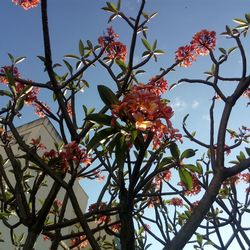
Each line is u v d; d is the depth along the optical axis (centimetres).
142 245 514
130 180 255
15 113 373
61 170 331
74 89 468
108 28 511
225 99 345
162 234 432
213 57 417
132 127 215
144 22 498
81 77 507
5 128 368
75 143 312
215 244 491
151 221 464
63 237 399
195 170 277
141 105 211
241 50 348
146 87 227
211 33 471
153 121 210
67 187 296
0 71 491
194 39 475
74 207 285
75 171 302
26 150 326
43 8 325
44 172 335
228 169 269
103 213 363
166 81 468
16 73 493
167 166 278
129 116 215
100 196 436
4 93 399
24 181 472
